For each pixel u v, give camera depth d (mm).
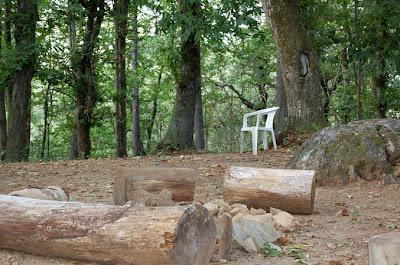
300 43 13672
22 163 11508
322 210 6598
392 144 8125
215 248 4375
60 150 28781
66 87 23062
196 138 23281
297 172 6211
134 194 6254
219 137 28250
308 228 5629
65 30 21250
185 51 16391
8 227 4312
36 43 16938
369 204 6891
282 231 5398
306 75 13609
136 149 23984
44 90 24578
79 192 7992
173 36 17312
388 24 15805
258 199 6172
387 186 7695
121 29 19188
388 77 19797
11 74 17250
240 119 27859
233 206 5949
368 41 16375
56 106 23641
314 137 8711
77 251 4035
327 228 5633
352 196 7355
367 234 5352
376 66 17641
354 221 5945
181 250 3729
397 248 2930
